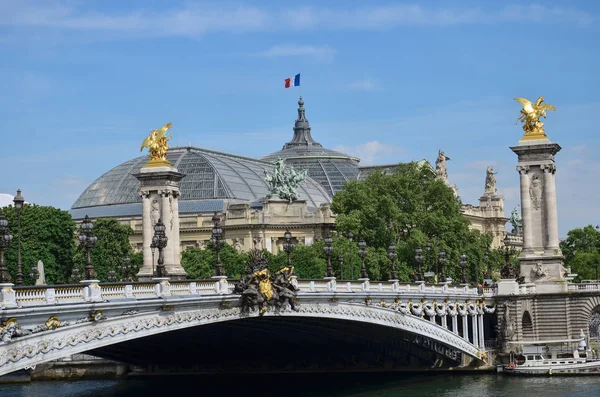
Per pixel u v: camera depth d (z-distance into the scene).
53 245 177.38
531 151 164.88
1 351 67.56
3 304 67.75
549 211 163.75
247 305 98.69
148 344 114.12
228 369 148.25
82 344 75.75
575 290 161.62
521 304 159.38
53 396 128.62
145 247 156.12
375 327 133.00
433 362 153.50
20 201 78.31
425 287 143.38
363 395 126.62
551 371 146.38
